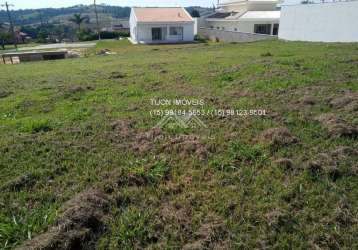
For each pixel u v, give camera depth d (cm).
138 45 2923
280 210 300
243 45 1981
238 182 353
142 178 368
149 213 307
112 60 1588
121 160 411
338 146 416
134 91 767
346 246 259
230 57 1323
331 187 333
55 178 375
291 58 1071
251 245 264
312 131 466
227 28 3344
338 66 870
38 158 423
